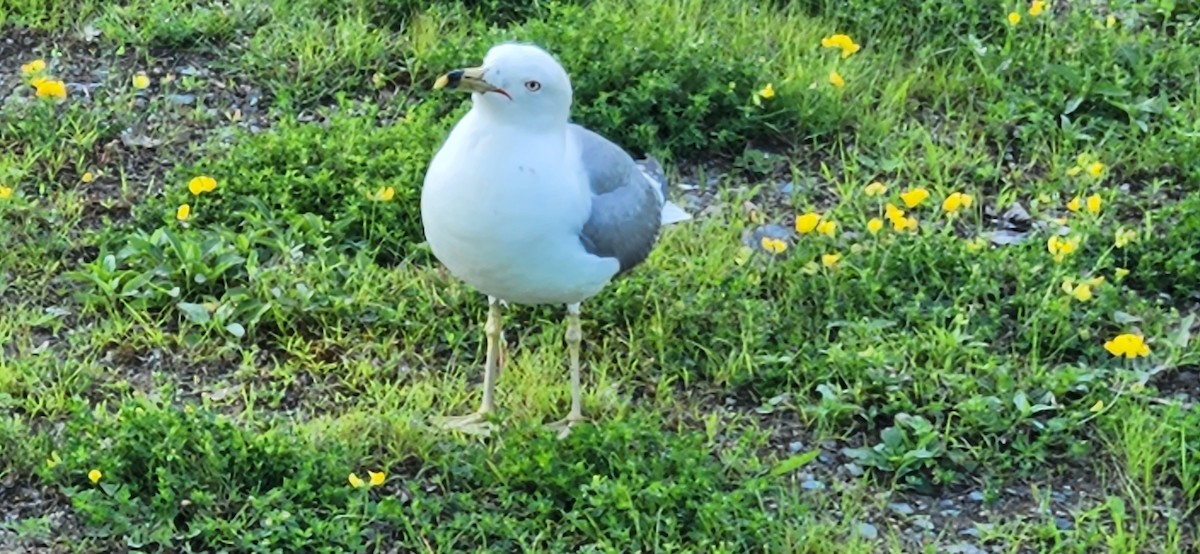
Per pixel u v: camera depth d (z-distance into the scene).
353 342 8.53
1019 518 7.68
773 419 8.23
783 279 9.05
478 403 8.20
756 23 11.20
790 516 7.56
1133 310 8.91
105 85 10.39
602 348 8.60
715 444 8.05
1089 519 7.69
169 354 8.40
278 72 10.50
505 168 7.22
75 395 7.93
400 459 7.75
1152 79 10.78
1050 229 9.57
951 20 11.23
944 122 10.65
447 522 7.41
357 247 9.10
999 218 9.79
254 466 7.43
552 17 10.80
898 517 7.70
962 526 7.67
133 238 8.88
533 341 8.62
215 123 10.16
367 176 9.38
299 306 8.62
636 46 10.27
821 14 11.41
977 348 8.52
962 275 9.02
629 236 7.80
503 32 10.57
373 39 10.75
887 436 8.03
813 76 10.67
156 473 7.32
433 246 7.63
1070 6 11.66
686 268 9.07
